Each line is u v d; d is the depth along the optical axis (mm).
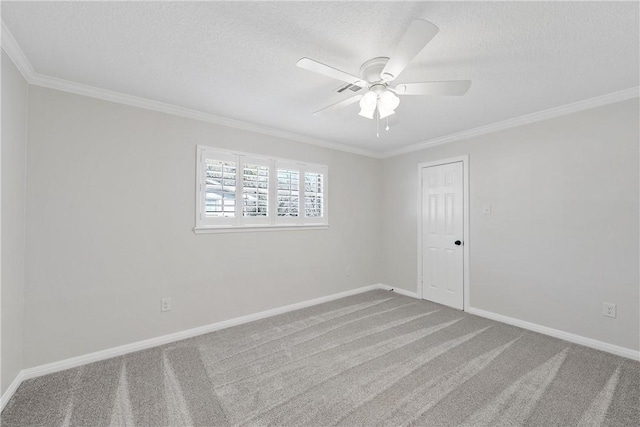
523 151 2959
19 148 1906
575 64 1915
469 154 3434
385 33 1621
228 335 2793
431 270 3867
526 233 2938
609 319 2426
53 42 1684
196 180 2812
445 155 3699
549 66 1944
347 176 4156
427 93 1847
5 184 1703
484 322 3104
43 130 2094
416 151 4074
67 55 1822
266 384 1984
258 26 1557
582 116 2568
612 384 1958
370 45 1730
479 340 2652
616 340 2387
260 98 2490
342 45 1730
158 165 2604
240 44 1722
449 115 2867
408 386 1957
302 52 1804
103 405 1756
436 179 3811
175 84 2230
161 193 2615
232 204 3049
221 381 2018
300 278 3617
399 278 4312
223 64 1949
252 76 2109
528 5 1382
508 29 1562
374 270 4516
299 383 1996
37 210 2066
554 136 2740
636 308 2295
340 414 1692
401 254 4285
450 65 1935
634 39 1634
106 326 2342
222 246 2979
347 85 2250
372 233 4488
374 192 4516
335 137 3674
